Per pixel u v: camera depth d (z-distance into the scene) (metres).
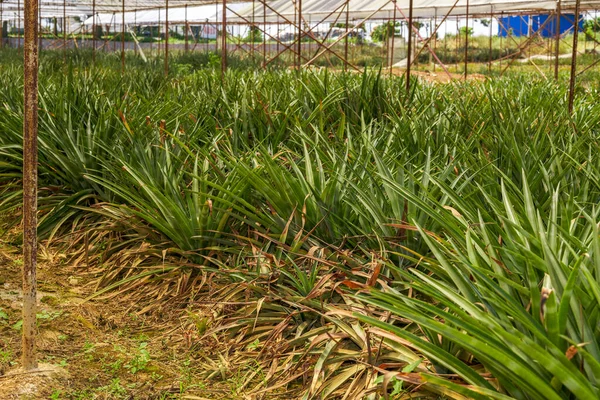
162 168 4.43
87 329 3.64
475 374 2.32
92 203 5.26
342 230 3.88
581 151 4.39
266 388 2.97
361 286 3.04
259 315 3.55
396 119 5.49
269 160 3.91
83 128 5.62
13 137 5.87
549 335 2.16
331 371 3.01
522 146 4.65
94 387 3.01
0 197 5.77
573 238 2.56
